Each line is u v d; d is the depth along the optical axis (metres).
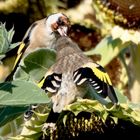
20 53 14.09
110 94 9.38
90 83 9.36
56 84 9.33
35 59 10.41
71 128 9.28
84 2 21.28
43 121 9.09
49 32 14.50
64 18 14.98
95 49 15.82
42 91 7.87
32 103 7.78
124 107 9.21
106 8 15.73
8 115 8.32
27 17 21.14
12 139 9.24
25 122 9.51
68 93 9.33
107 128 9.30
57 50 10.21
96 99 9.58
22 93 7.82
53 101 9.21
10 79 11.98
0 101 7.78
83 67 9.52
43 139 9.24
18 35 21.22
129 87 16.02
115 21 15.70
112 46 15.74
